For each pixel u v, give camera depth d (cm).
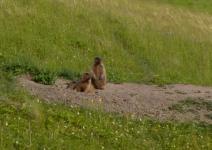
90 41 4662
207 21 5831
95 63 3412
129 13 5338
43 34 4519
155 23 5331
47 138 2278
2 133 2223
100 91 3325
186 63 4891
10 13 4603
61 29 4666
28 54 4188
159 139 2569
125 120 2670
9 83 2911
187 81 4588
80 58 4388
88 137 2392
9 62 3744
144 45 4859
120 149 2372
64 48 4456
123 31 4947
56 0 5047
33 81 3425
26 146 2186
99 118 2600
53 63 4162
